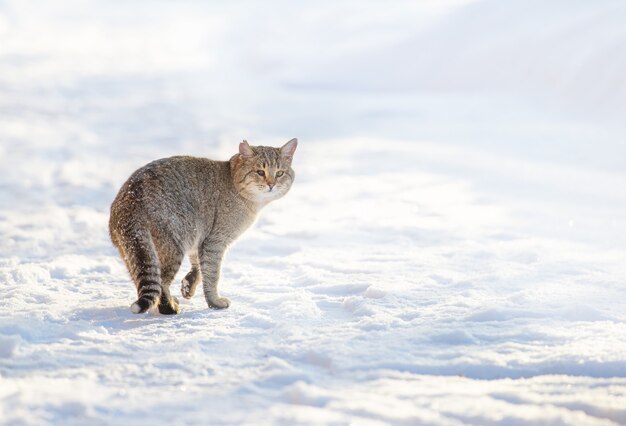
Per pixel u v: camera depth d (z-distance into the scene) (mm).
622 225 14430
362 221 15039
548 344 7180
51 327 7648
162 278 8719
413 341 7277
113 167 22156
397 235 13750
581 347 6914
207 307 9172
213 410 5496
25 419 5168
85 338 7418
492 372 6457
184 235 8859
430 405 5598
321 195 18078
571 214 15578
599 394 5801
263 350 7082
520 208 16234
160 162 9117
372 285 9695
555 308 8461
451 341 7285
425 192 18312
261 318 8227
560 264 10961
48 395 5566
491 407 5520
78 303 9055
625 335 7371
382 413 5398
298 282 10406
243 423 5250
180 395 5824
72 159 23484
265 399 5770
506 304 8586
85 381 6062
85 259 11719
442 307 8625
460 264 11305
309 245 12992
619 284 9680
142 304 8148
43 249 12586
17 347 6902
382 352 6902
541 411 5387
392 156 24391
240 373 6414
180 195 8922
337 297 9539
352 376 6355
